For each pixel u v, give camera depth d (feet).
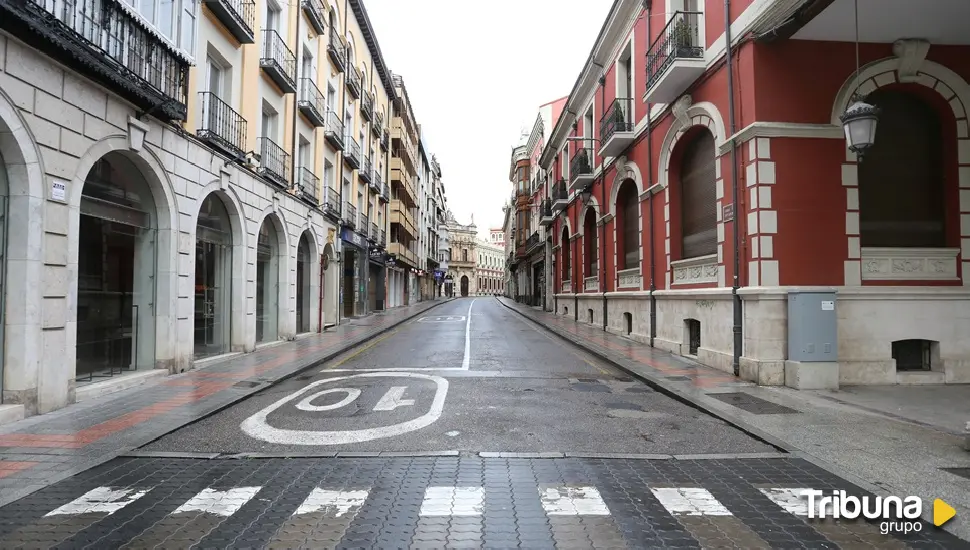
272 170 45.80
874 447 17.49
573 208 79.15
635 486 14.23
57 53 20.84
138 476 14.96
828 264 28.91
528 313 96.99
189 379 29.35
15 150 19.74
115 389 25.84
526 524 11.79
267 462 16.24
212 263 37.55
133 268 28.94
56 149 21.42
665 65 36.40
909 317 28.94
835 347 27.30
